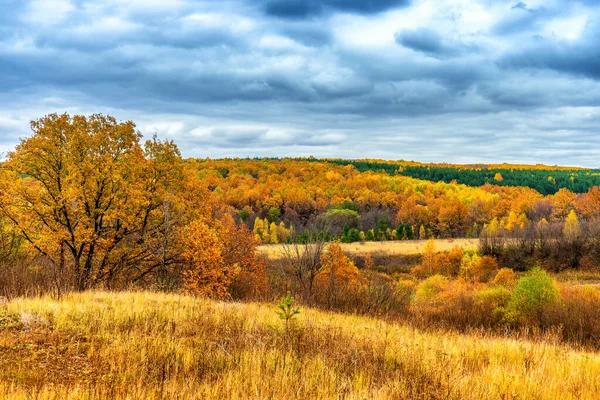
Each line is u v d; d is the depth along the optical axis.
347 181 189.50
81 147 24.06
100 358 6.57
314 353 7.40
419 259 69.62
